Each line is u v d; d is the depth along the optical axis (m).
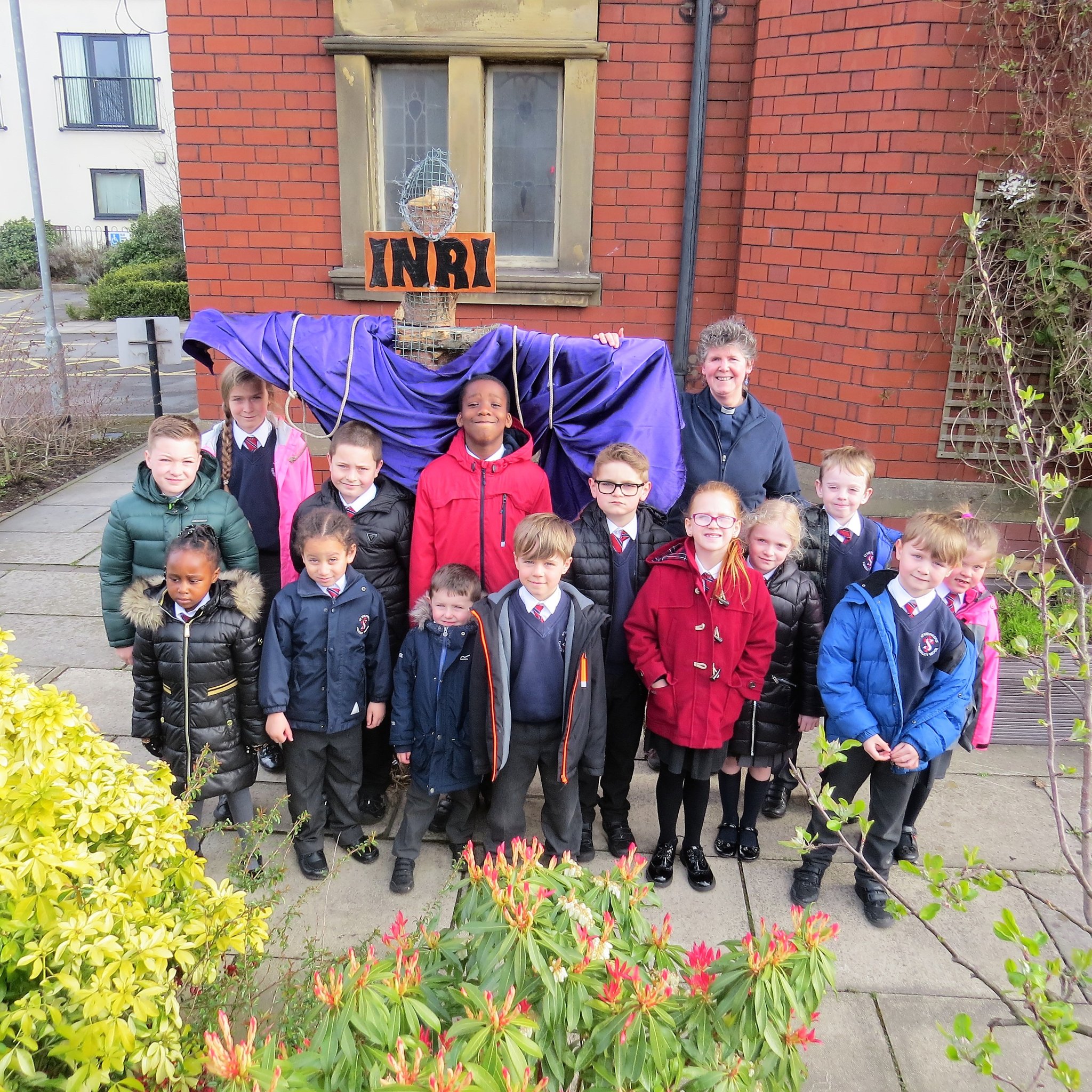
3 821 1.72
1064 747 4.09
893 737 2.97
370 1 5.36
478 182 5.71
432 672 3.03
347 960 2.09
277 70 5.52
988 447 4.93
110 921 1.70
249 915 2.14
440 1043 1.62
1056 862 3.32
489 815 3.10
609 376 3.47
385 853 3.31
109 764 2.00
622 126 5.50
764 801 3.60
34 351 13.48
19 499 7.22
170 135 24.95
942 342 4.80
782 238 5.14
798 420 5.26
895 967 2.80
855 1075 2.41
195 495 3.27
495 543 3.36
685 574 3.03
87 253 24.02
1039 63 4.40
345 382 3.51
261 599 2.97
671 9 5.30
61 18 23.98
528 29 5.38
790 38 4.88
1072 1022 1.82
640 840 3.42
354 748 3.15
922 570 2.85
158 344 8.86
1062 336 4.60
